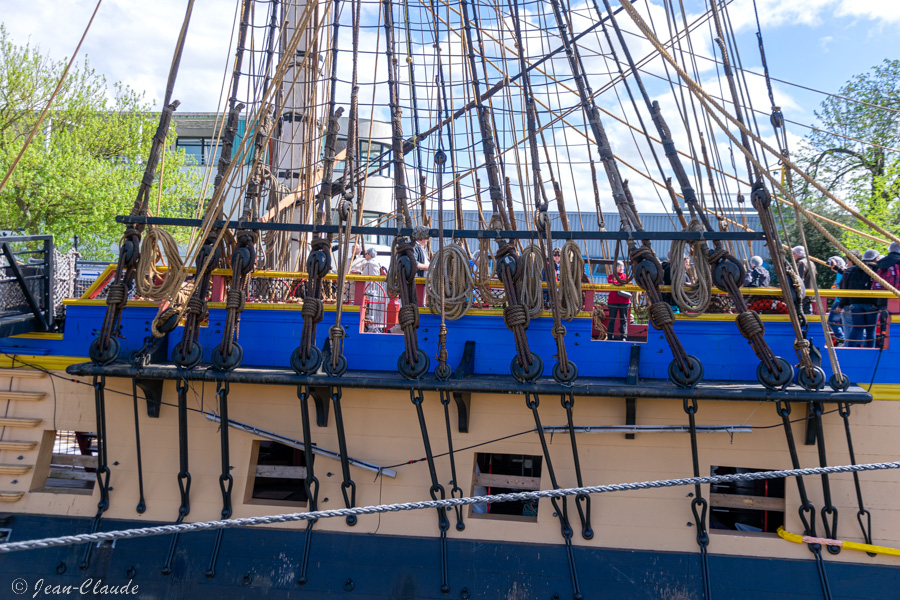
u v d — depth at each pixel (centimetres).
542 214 712
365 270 1046
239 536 746
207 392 763
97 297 825
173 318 748
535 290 726
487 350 756
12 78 2627
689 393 662
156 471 764
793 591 697
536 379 697
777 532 716
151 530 443
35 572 754
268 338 785
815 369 670
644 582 709
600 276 1677
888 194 2052
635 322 1031
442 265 725
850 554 696
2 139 2595
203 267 724
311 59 1030
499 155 910
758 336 682
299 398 738
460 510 730
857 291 723
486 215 1844
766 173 675
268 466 779
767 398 659
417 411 706
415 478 744
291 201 994
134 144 2869
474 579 723
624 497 723
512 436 738
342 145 1883
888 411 707
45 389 788
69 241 2688
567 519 722
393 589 728
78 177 2634
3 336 776
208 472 759
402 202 782
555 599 713
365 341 775
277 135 1088
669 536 717
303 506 761
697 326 740
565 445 731
